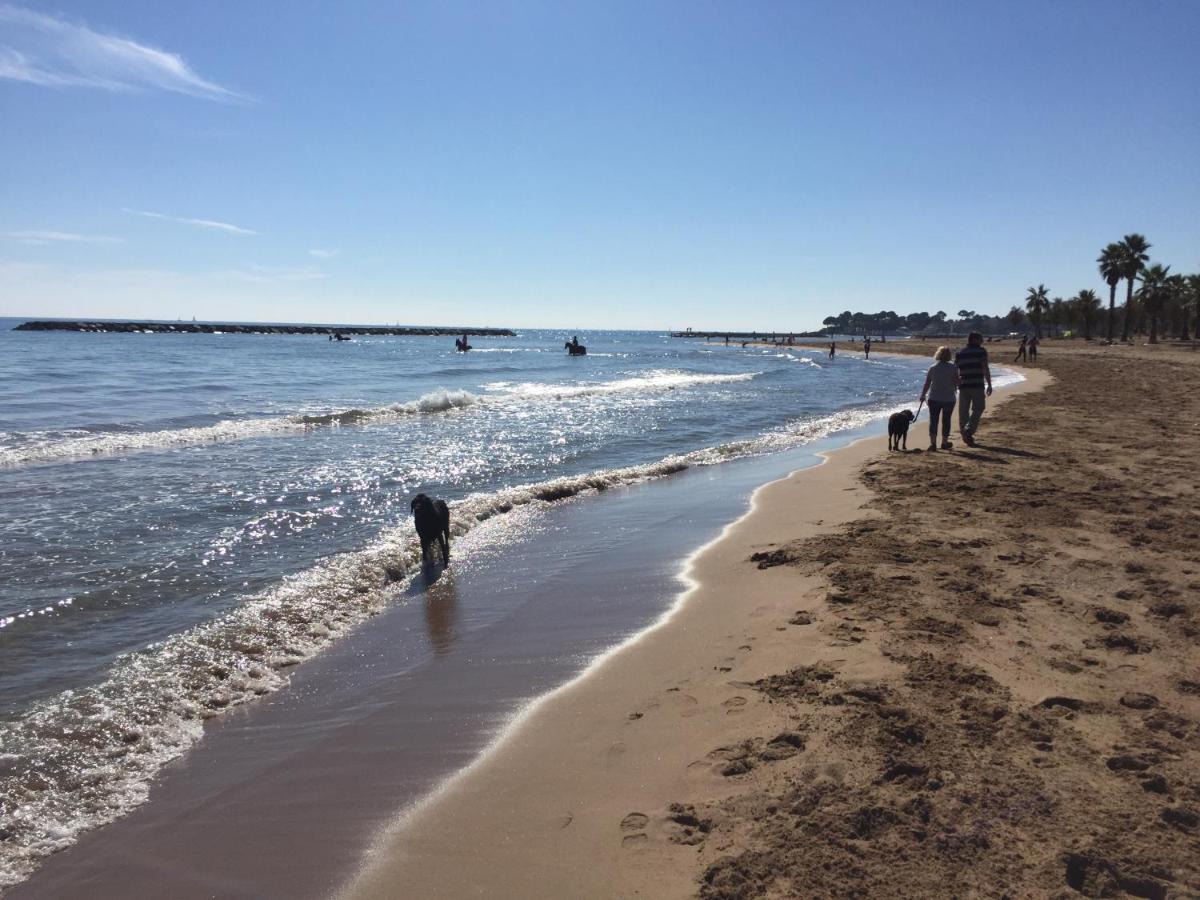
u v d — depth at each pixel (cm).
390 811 329
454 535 823
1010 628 479
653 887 266
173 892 284
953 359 1243
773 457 1349
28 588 630
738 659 462
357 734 403
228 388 2720
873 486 960
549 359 6356
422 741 392
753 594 588
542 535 827
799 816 297
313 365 4484
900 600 534
